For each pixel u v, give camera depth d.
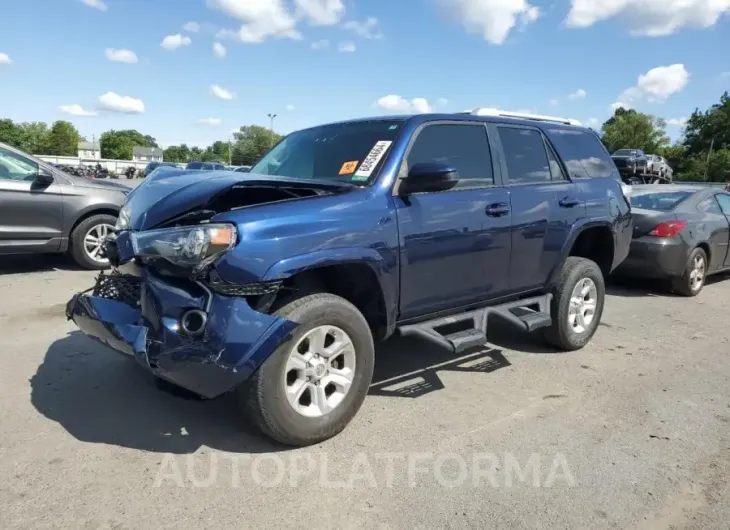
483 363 5.05
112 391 4.12
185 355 3.03
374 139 4.16
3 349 4.88
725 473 3.33
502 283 4.61
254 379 3.15
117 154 134.12
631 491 3.12
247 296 3.16
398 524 2.76
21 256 9.26
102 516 2.73
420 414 3.97
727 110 74.12
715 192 9.02
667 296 8.26
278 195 3.64
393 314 3.86
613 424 3.92
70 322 5.66
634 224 8.13
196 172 3.96
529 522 2.81
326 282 3.84
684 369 5.09
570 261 5.37
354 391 3.58
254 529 2.69
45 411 3.78
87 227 8.15
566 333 5.29
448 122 4.36
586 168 5.50
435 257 4.01
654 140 84.62
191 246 3.04
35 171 7.85
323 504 2.90
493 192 4.46
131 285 3.59
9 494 2.88
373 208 3.66
